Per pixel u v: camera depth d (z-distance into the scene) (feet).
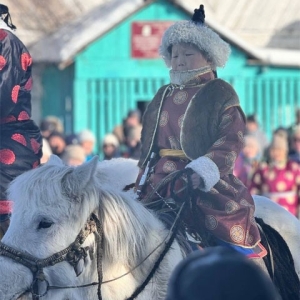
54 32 101.86
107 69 97.91
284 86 105.60
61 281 23.94
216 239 26.71
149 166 27.89
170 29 28.14
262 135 78.79
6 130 29.68
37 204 23.41
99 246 24.52
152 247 25.50
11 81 29.12
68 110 97.76
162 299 25.55
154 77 99.09
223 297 13.20
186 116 27.07
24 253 23.29
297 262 30.30
